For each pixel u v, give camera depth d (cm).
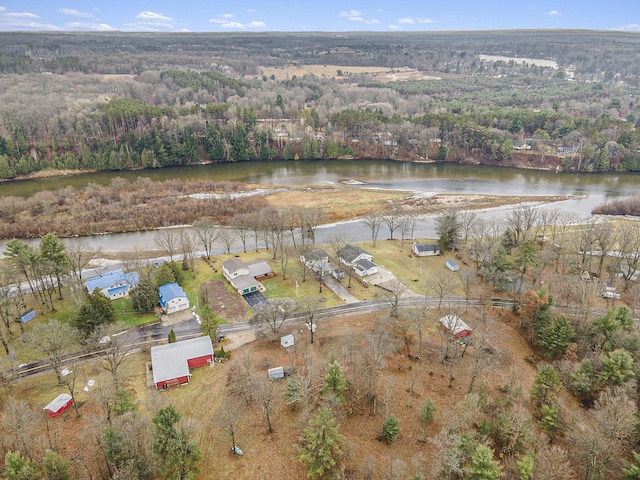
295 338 8412
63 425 6269
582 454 5338
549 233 13725
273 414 6544
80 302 8994
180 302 9275
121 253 12381
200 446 5991
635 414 5731
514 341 8550
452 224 12450
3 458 5516
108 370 7200
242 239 12950
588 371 6850
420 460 5459
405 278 10881
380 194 17950
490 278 10312
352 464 5678
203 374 7431
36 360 7656
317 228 14650
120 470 4931
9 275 9419
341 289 10319
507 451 5597
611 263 11406
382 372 7444
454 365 7706
